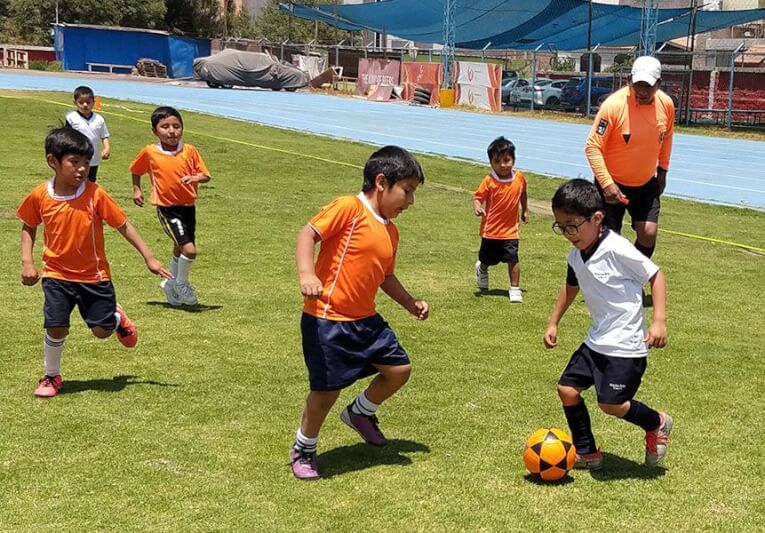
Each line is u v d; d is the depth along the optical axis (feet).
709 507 13.53
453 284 29.01
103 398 17.35
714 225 43.37
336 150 67.97
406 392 18.37
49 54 192.75
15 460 14.30
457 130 93.04
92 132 39.06
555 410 17.57
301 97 138.62
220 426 16.08
